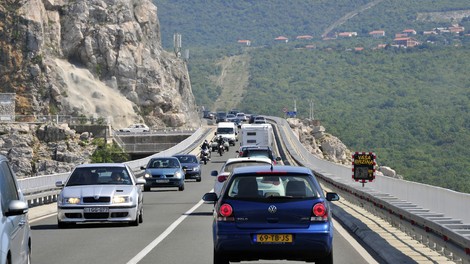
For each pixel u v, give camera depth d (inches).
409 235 1275.8
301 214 895.1
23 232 786.8
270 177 912.9
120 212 1487.5
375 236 1240.8
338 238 1310.3
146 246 1203.2
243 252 895.7
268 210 893.8
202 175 3981.3
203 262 1031.0
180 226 1525.6
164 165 2827.3
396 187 1802.4
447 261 976.3
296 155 4813.0
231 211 896.9
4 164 775.1
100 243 1245.1
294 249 890.7
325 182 2664.9
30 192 2036.2
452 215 1248.2
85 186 1521.9
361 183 2295.8
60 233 1398.9
